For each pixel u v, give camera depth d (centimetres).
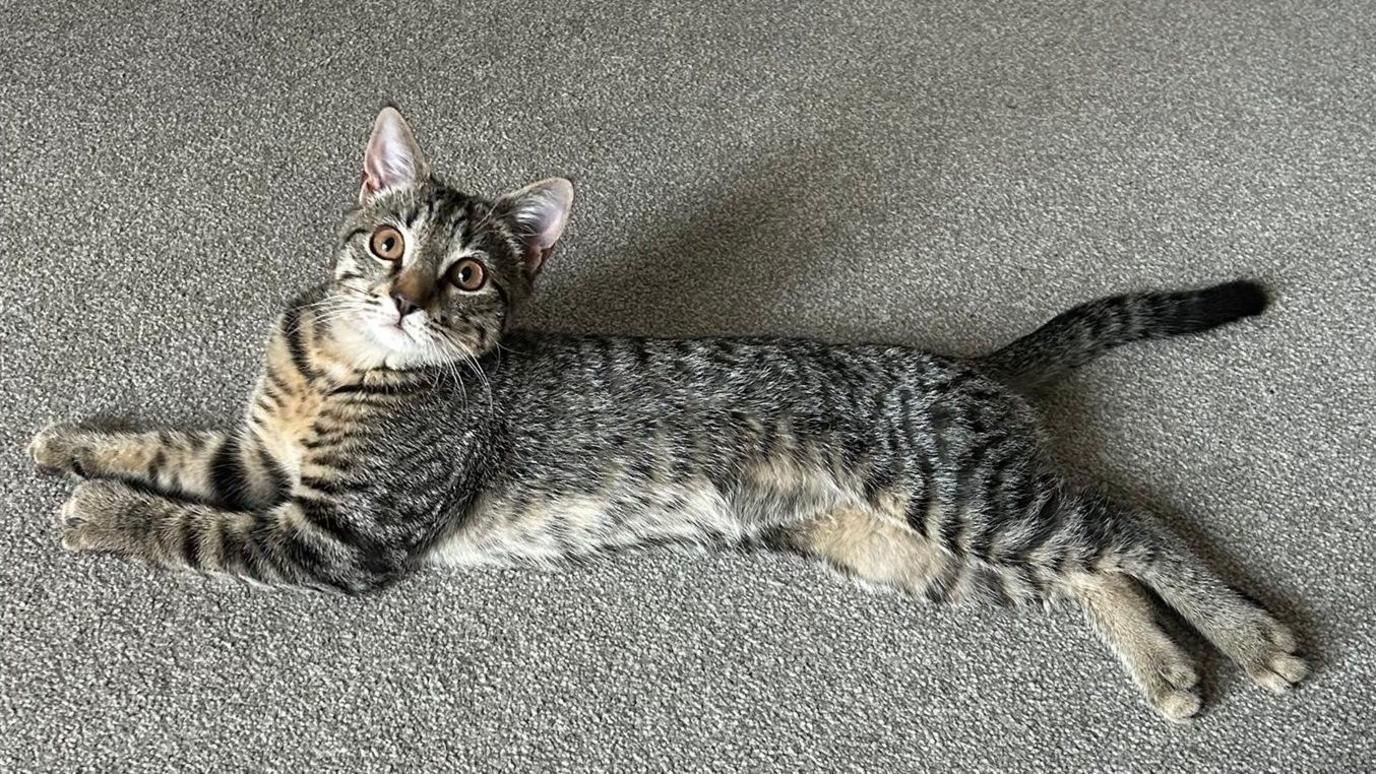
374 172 60
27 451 61
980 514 60
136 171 70
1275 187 74
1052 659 61
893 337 70
